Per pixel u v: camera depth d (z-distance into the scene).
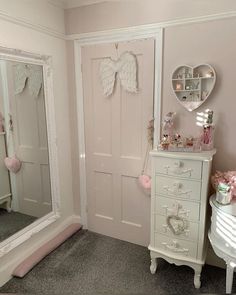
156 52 2.06
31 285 1.95
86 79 2.41
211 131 1.88
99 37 2.26
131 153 2.34
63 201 2.62
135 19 2.09
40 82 2.21
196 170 1.73
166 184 1.86
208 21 1.84
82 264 2.18
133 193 2.40
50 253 2.34
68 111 2.57
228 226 1.58
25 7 1.97
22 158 2.15
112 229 2.59
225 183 1.70
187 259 1.87
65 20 2.38
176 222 1.88
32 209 2.28
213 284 1.93
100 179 2.56
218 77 1.88
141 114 2.22
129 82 2.20
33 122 2.21
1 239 2.00
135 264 2.18
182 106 2.03
